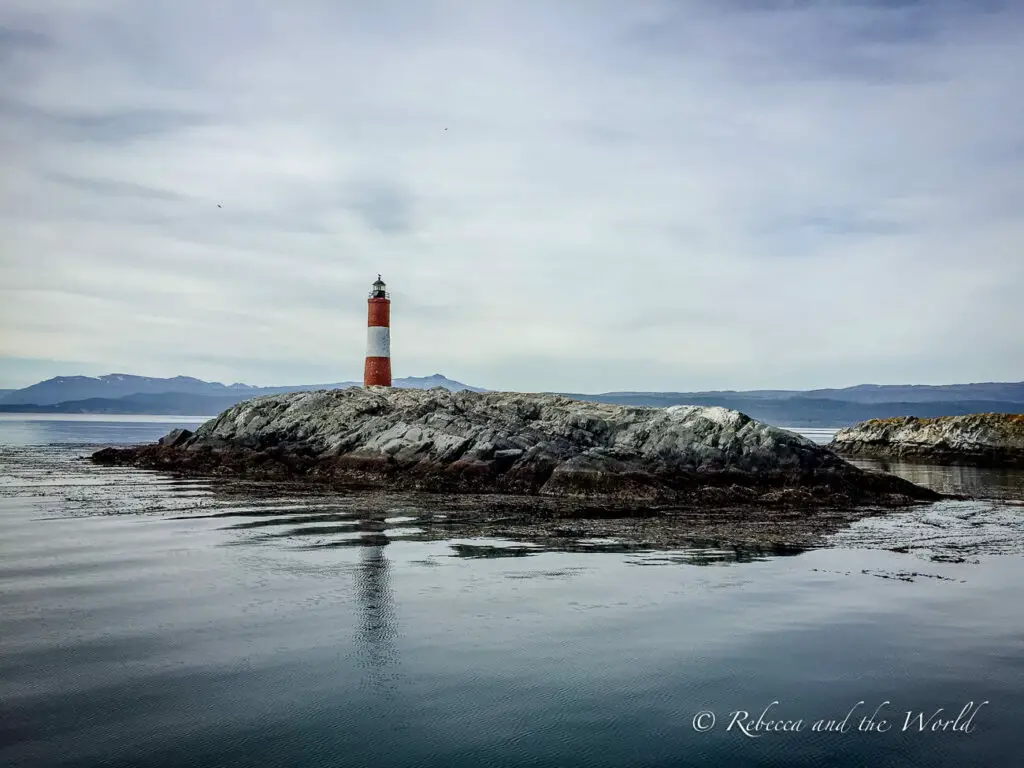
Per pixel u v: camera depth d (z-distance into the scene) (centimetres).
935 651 1317
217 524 2545
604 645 1329
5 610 1491
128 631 1373
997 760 961
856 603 1603
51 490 3566
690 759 948
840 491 3569
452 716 1051
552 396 4850
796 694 1140
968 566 1995
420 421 4322
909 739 1010
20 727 994
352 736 989
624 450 3828
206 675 1174
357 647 1304
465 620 1455
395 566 1903
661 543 2286
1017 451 6762
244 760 921
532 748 969
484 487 3669
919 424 7988
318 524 2562
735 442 3803
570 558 2033
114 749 941
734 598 1631
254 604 1547
